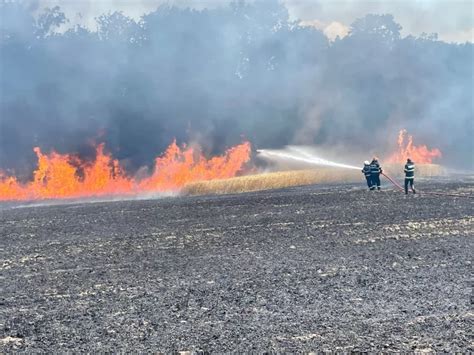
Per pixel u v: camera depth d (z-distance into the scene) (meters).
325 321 11.20
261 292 13.72
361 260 17.11
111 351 9.99
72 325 11.71
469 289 13.25
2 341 10.89
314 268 16.23
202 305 12.78
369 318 11.29
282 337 10.33
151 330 11.09
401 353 9.28
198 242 21.88
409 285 13.84
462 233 21.36
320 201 34.78
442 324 10.71
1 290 15.48
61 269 18.06
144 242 22.62
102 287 15.16
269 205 34.12
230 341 10.23
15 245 23.84
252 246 20.36
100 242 23.28
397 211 28.31
